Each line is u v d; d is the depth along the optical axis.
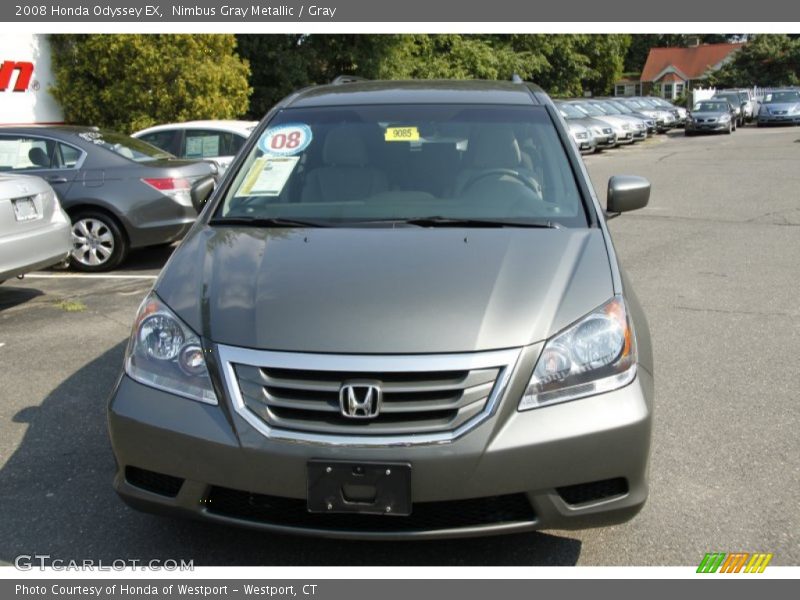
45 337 5.83
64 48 16.77
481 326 2.66
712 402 4.36
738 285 6.94
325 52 23.55
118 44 15.93
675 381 4.68
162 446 2.69
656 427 4.05
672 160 20.09
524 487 2.57
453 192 3.73
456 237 3.27
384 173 3.84
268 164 3.96
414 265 2.99
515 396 2.59
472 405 2.57
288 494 2.58
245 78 17.86
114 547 3.07
